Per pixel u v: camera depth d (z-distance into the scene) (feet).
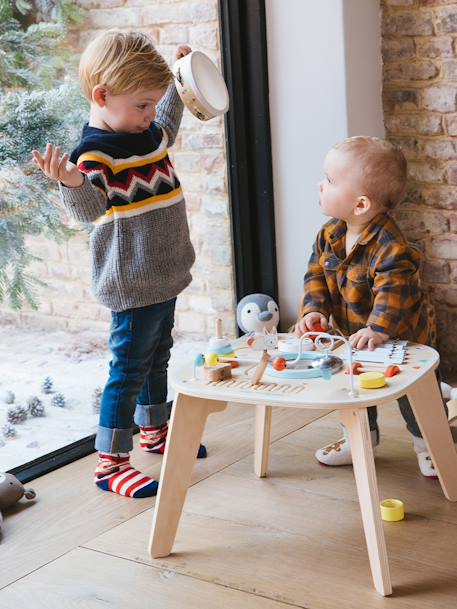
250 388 5.24
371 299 6.54
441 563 5.32
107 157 6.20
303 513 6.06
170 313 6.94
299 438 7.41
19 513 6.28
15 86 7.45
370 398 4.95
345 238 6.61
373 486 5.01
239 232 9.25
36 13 7.54
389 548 5.52
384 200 6.33
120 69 6.06
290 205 9.23
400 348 5.98
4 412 7.73
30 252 7.82
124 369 6.61
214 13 8.76
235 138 9.05
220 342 6.02
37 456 7.25
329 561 5.42
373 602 4.95
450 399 7.89
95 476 6.71
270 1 8.81
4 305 7.77
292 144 9.05
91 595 5.20
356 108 8.77
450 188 8.91
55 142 7.73
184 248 6.70
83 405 8.05
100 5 8.00
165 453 5.51
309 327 6.55
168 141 6.91
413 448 7.09
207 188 9.07
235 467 6.88
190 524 5.99
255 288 9.51
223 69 8.92
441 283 9.15
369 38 8.86
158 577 5.36
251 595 5.10
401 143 9.13
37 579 5.41
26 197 7.66
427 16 8.71
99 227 6.38
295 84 8.88
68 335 8.27
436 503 6.11
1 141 7.42
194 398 5.50
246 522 5.98
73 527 6.05
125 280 6.38
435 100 8.83
